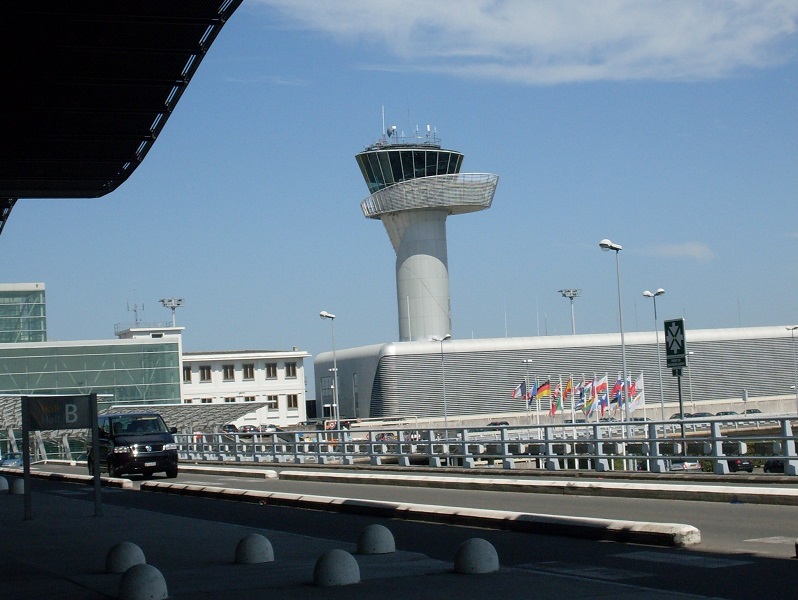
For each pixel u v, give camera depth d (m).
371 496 23.73
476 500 21.45
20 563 13.55
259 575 11.71
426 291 108.81
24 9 19.39
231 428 91.44
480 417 111.25
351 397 118.06
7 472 41.72
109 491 29.28
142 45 21.39
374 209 108.38
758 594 9.81
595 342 119.06
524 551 13.38
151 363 88.81
